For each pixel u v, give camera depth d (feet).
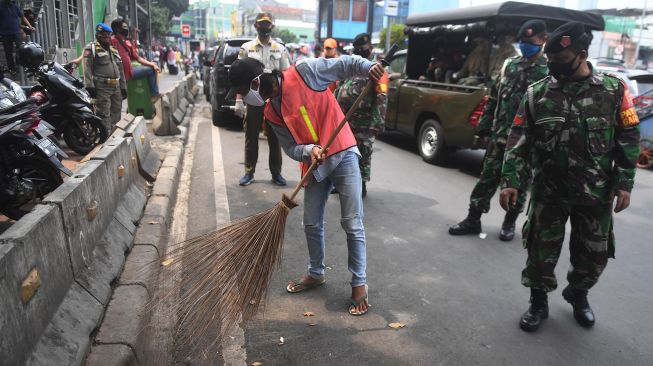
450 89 24.53
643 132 28.17
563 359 9.34
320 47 55.42
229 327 8.75
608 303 11.59
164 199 15.66
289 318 10.32
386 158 26.99
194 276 8.93
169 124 27.89
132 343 7.88
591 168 9.14
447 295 11.62
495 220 17.20
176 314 9.09
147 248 11.78
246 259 8.99
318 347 9.37
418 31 27.20
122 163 13.51
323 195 11.02
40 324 6.81
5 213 13.00
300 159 10.12
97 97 23.93
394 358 9.14
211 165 23.45
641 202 20.74
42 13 35.58
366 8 145.07
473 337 9.94
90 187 9.92
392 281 12.22
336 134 9.40
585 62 9.06
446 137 24.49
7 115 12.53
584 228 9.76
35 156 13.89
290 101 9.87
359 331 9.95
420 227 16.17
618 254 14.65
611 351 9.66
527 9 21.86
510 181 10.03
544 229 9.88
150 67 33.47
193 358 8.75
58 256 7.81
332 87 18.75
